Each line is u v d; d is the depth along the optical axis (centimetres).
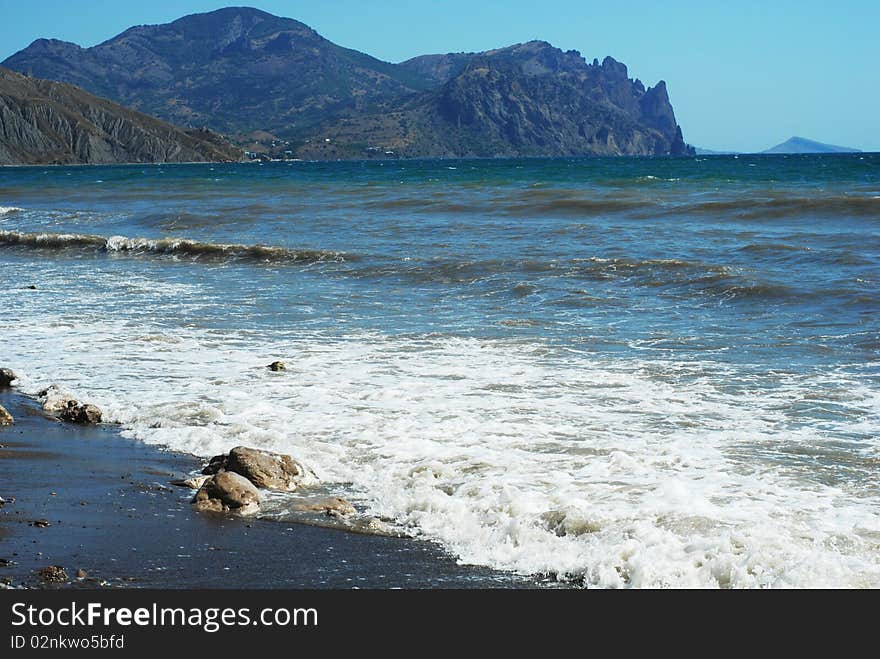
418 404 1135
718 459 915
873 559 679
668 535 719
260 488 878
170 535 778
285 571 714
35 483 905
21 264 2691
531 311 1741
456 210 3678
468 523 777
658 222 3089
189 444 1017
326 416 1095
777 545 696
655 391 1177
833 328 1512
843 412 1071
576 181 5862
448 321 1664
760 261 2178
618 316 1673
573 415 1078
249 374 1303
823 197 3388
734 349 1396
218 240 2992
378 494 860
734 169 8462
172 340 1537
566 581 688
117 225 3625
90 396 1209
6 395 1237
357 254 2480
